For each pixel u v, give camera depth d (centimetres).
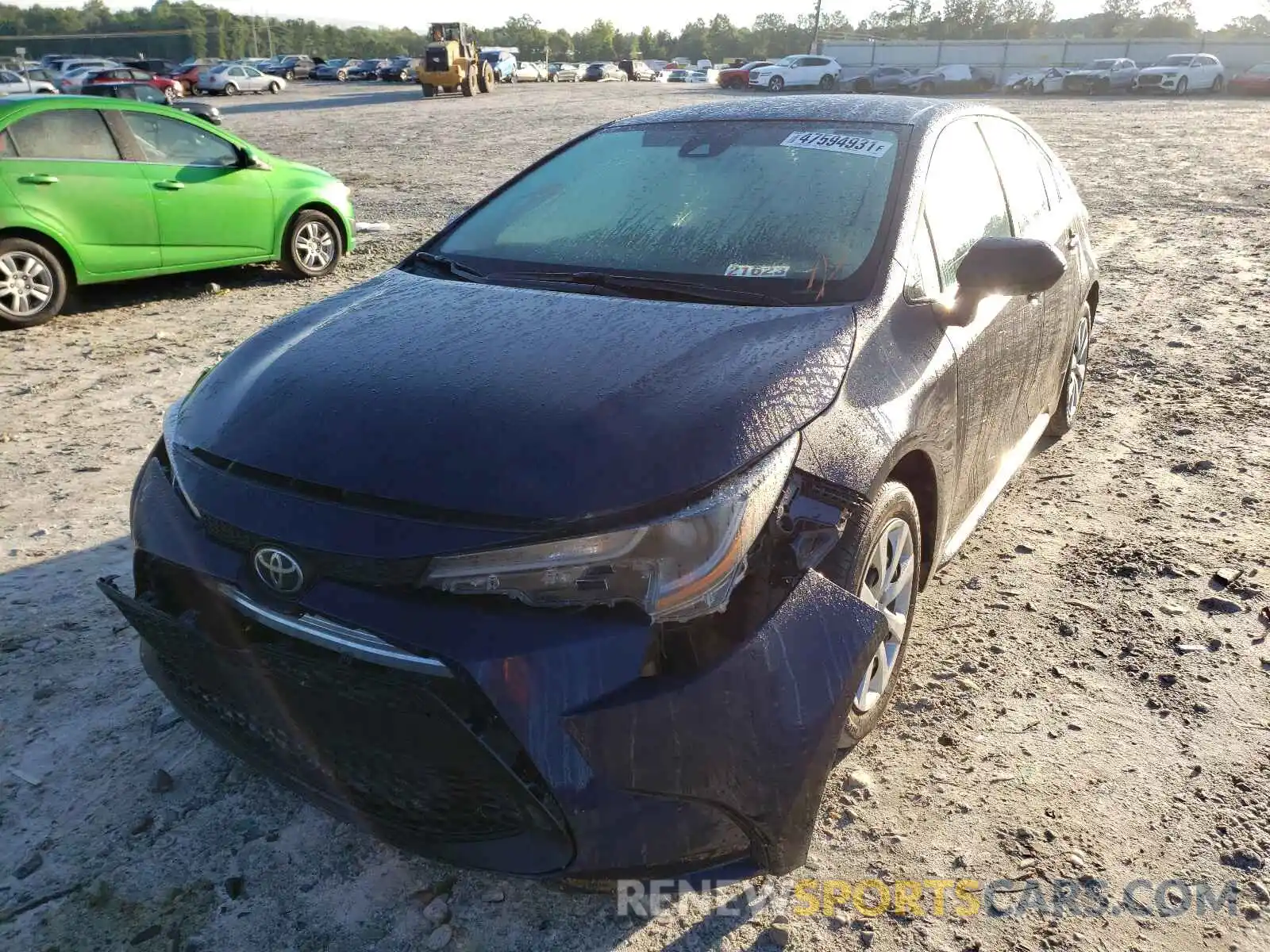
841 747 262
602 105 3070
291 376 244
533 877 195
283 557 200
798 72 4184
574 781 186
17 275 712
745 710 194
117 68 4212
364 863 241
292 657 198
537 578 191
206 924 224
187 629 214
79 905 229
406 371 237
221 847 246
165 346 675
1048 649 320
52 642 328
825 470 224
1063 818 250
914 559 278
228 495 214
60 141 729
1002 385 335
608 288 290
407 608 191
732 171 329
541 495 196
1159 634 326
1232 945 215
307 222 893
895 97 380
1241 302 749
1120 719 286
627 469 199
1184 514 411
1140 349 641
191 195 798
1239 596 347
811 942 218
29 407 556
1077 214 466
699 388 222
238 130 2262
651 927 223
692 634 196
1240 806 253
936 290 294
